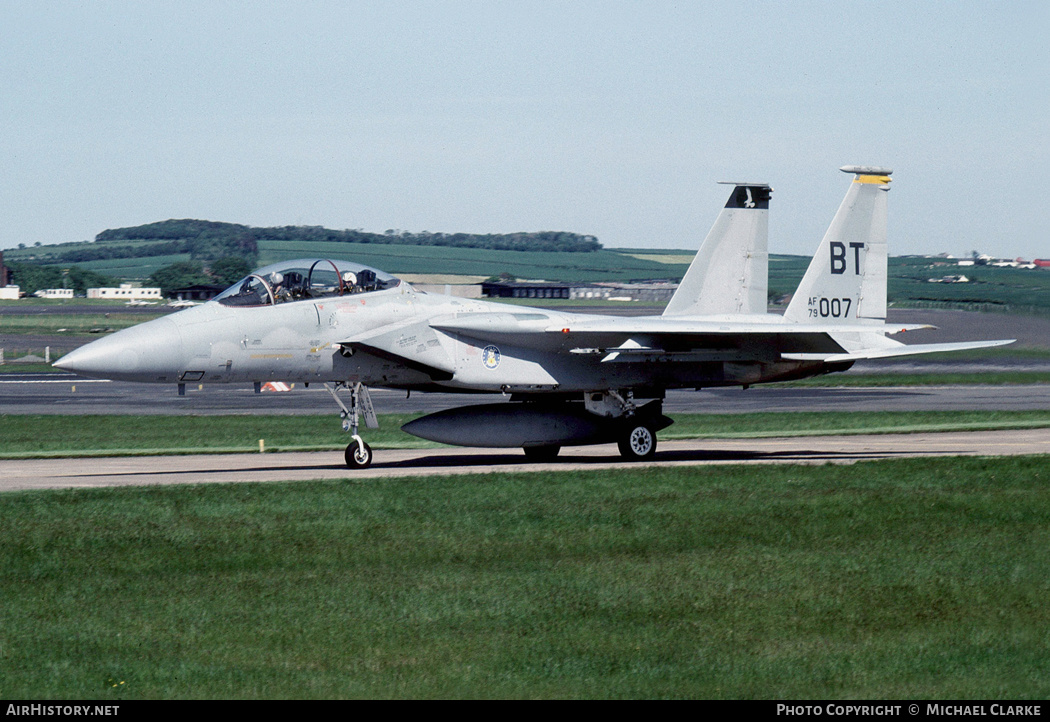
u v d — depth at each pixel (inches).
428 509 2092.8
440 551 1723.7
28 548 1734.7
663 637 1288.1
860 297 3609.7
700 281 3545.8
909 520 1988.2
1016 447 3553.2
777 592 1486.2
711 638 1285.7
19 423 4534.9
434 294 3211.1
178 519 1982.0
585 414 3267.7
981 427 4274.1
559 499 2212.1
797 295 3533.5
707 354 3309.5
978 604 1433.3
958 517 2020.2
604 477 2554.1
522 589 1496.1
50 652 1230.9
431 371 3095.5
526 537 1827.0
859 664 1197.1
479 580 1545.3
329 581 1540.4
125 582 1534.2
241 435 4097.0
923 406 5462.6
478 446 3125.0
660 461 3235.7
